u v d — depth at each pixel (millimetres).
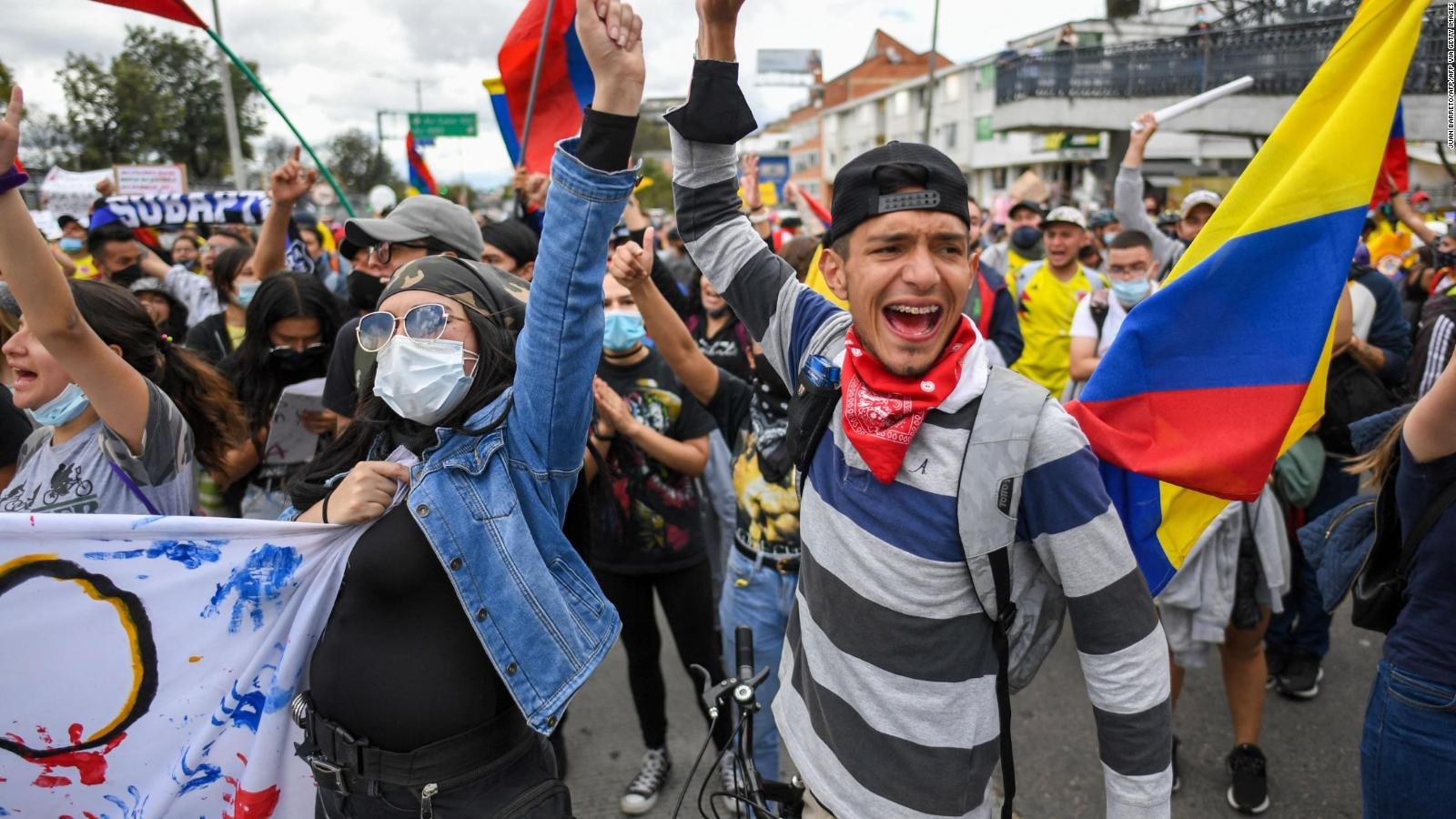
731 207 1904
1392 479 1869
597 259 1528
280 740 1731
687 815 2988
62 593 1691
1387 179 4438
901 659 1451
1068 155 27422
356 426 1787
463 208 2934
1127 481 1822
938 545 1402
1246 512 2766
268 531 1640
